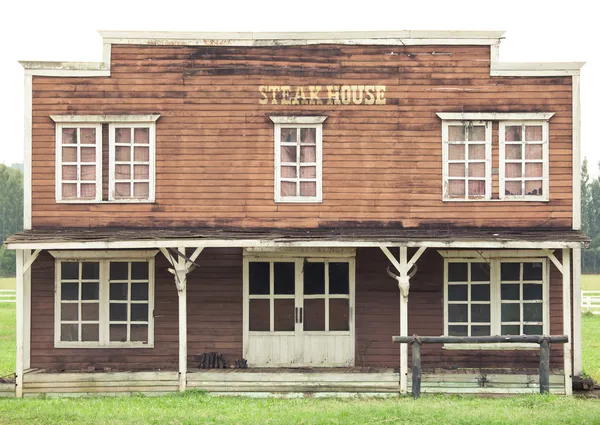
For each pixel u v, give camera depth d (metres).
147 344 21.73
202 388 20.03
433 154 21.02
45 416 16.98
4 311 44.25
